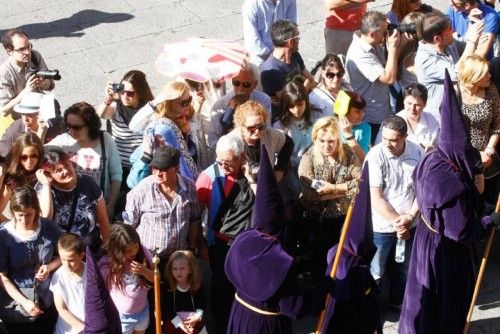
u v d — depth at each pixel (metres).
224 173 8.22
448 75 7.31
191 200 8.28
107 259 7.76
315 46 13.30
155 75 12.67
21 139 8.21
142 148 8.74
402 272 8.74
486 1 12.13
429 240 7.83
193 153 9.12
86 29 13.74
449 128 7.40
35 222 7.58
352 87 10.22
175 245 8.27
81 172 8.81
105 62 13.00
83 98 12.25
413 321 8.15
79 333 7.54
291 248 8.81
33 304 7.61
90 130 8.76
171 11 14.16
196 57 9.24
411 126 9.09
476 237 7.61
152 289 8.00
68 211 8.09
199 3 14.38
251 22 11.08
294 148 9.18
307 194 8.58
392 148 8.34
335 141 8.43
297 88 9.01
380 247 8.62
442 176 7.46
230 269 6.93
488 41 10.97
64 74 12.75
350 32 11.38
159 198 8.16
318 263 8.80
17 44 10.07
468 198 7.49
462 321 8.13
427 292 7.96
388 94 10.22
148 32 13.66
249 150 8.41
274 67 9.89
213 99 9.59
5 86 10.18
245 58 9.32
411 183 8.44
